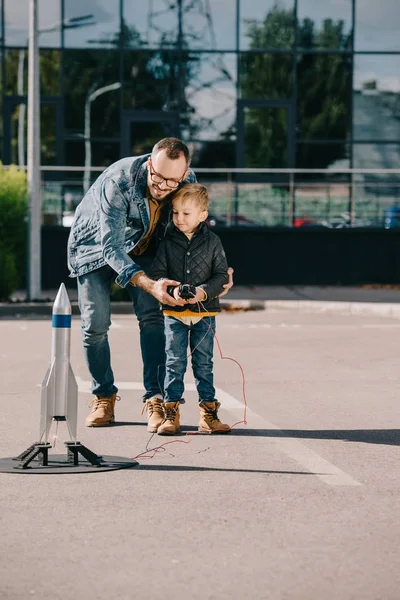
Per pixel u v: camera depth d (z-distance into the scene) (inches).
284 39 1251.8
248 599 207.2
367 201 1202.0
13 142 1237.7
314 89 1252.5
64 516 267.6
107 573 222.1
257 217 1194.6
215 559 231.8
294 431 385.1
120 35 1238.9
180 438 371.2
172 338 372.5
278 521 263.4
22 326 762.8
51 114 1238.9
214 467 325.4
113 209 359.6
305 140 1253.7
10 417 410.0
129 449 352.5
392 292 1036.5
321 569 225.1
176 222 361.4
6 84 1234.6
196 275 365.4
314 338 681.0
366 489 298.4
